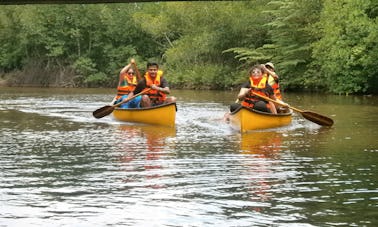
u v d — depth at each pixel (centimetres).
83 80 4403
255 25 3384
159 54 4359
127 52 4316
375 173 672
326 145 904
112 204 535
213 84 3456
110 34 4369
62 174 672
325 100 2120
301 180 635
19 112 1589
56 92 3109
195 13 3516
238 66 3441
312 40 2848
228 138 996
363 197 557
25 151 848
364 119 1343
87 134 1062
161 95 1301
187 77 3525
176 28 3866
